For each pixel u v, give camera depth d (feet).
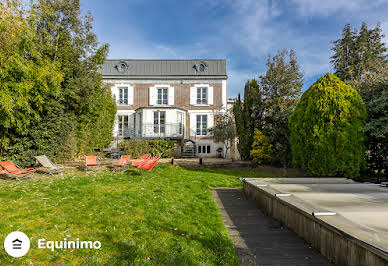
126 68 59.72
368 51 52.65
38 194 16.38
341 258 7.00
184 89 58.65
